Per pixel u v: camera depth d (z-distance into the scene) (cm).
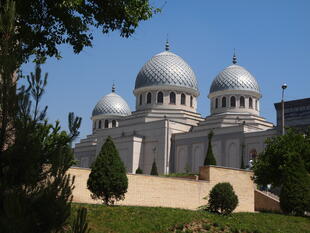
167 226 1791
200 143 6053
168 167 6166
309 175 2641
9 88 804
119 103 8388
